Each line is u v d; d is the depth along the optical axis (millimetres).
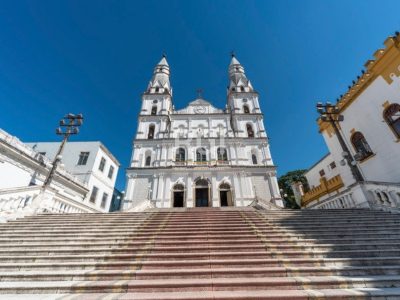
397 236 6891
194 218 9961
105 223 9023
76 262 5551
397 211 9359
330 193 19297
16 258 5785
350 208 11703
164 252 6113
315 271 4859
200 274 4832
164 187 24734
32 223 8812
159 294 4113
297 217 9586
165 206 23297
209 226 8484
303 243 6504
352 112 14633
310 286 4320
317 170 24562
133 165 26578
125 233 7590
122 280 4734
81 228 8305
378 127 12688
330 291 4070
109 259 5734
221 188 24938
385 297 3775
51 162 18844
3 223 8656
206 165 26219
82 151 26766
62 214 10414
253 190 24562
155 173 25484
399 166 11484
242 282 4375
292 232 7473
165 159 27094
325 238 6879
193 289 4312
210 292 4184
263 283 4359
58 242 6895
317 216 9633
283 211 11008
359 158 13766
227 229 7969
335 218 9203
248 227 8164
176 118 31438
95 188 26203
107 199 29156
